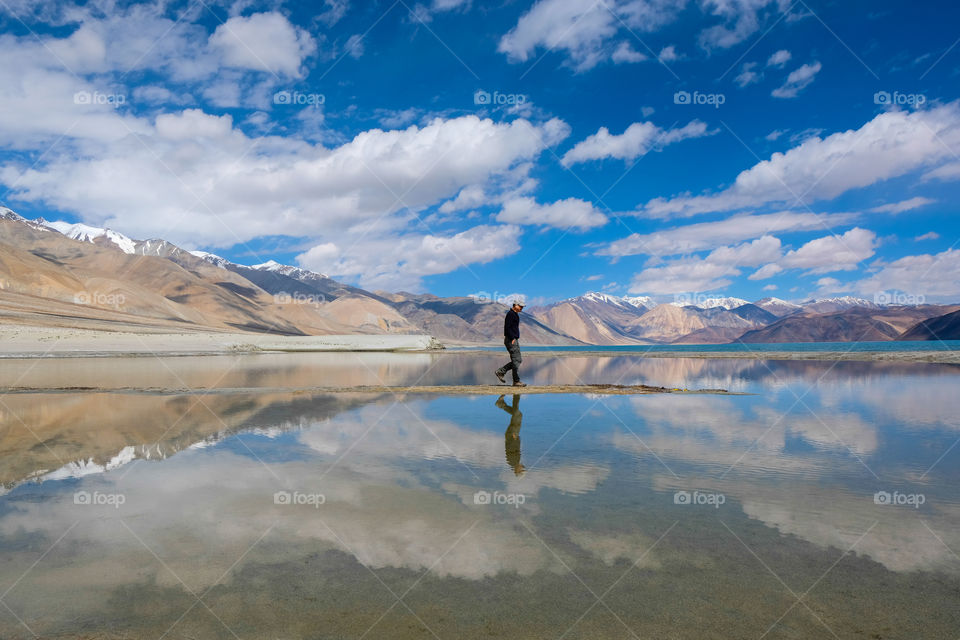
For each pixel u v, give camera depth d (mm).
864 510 4324
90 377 17984
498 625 2664
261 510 4301
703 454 6336
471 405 10805
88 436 7359
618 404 11078
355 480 5176
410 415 9391
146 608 2818
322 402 11219
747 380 17938
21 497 4656
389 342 55312
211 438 7258
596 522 4059
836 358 32688
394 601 2896
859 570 3250
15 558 3400
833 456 6227
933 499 4609
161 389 13734
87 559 3395
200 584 3078
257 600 2902
